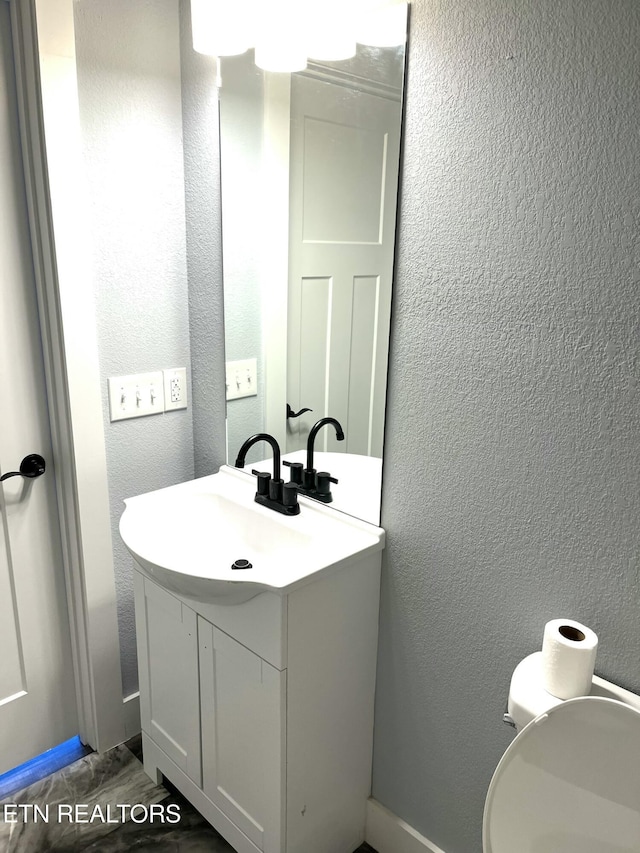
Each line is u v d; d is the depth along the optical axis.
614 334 1.05
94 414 1.73
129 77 1.64
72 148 1.54
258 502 1.68
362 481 1.52
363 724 1.60
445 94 1.19
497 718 1.37
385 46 1.26
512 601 1.29
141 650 1.78
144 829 1.72
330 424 1.57
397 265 1.34
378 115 1.31
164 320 1.86
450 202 1.22
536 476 1.20
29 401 1.72
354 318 1.45
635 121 0.98
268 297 1.65
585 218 1.05
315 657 1.41
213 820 1.65
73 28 1.49
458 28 1.15
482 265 1.20
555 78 1.05
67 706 1.98
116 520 1.87
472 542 1.33
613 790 1.01
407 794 1.60
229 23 1.37
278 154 1.53
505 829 1.12
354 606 1.47
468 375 1.27
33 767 1.91
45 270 1.62
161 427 1.92
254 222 1.63
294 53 1.42
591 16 0.99
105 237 1.68
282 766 1.42
